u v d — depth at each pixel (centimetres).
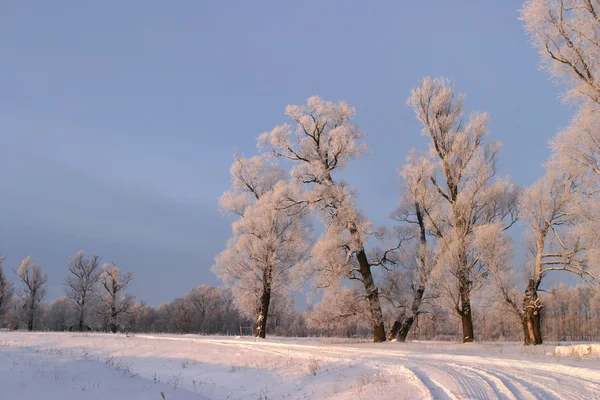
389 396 1043
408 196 3256
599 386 995
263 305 3597
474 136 2981
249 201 3900
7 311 7400
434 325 4088
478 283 2772
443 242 2906
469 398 894
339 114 3306
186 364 2064
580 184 2300
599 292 2377
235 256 3691
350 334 5109
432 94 3092
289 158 3322
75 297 6912
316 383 1442
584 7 1898
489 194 2880
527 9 1945
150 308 10731
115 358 2202
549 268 2533
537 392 945
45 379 1173
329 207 3172
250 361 2016
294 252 3662
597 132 1967
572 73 1944
